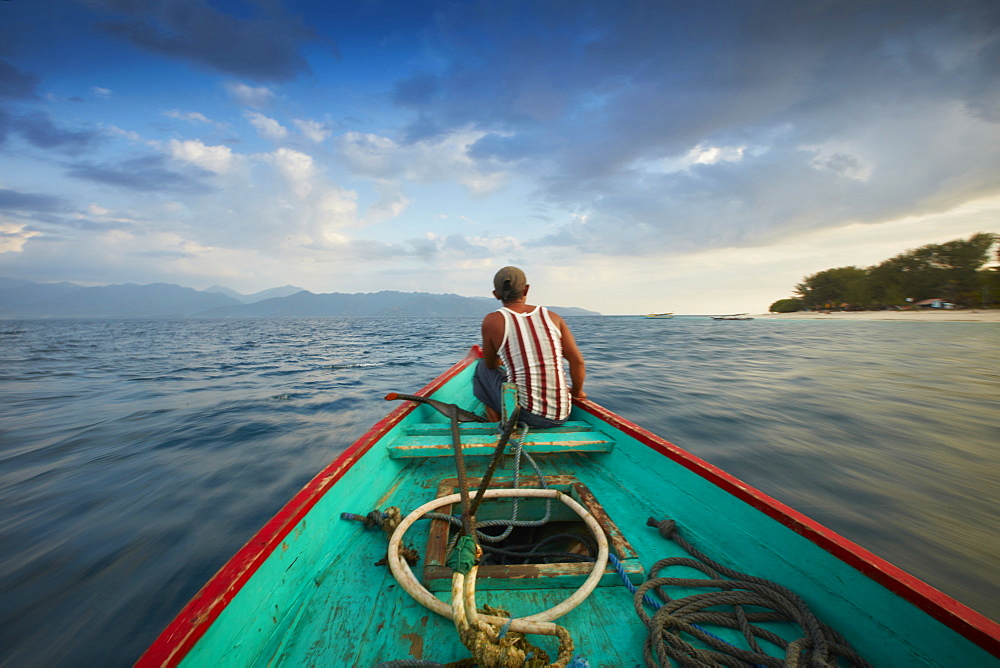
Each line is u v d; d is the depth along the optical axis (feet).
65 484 15.19
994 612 8.64
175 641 3.25
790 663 3.73
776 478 14.61
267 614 4.39
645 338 88.48
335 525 6.07
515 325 8.82
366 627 4.52
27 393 33.86
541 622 4.06
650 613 4.67
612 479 8.07
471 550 4.36
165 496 13.92
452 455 8.21
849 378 35.63
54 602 9.02
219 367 49.26
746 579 4.93
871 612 4.04
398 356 60.18
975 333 103.45
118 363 55.57
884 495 13.44
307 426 22.22
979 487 13.96
